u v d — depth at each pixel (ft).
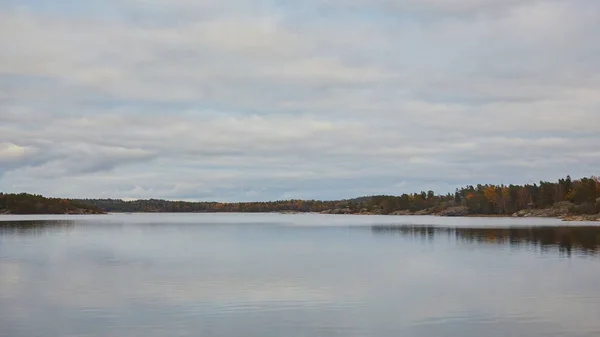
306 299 110.73
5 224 538.47
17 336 82.89
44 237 324.60
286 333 84.17
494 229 408.46
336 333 84.23
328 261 184.03
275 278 140.26
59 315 96.02
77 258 194.59
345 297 112.78
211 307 102.68
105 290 121.60
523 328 86.74
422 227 479.00
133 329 86.53
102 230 426.92
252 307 102.63
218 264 174.81
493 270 154.92
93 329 86.63
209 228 494.18
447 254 207.21
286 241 296.71
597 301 107.14
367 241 291.99
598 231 361.10
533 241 269.44
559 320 91.61
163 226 545.03
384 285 128.36
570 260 178.91
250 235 362.74
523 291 119.03
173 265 171.73
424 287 125.39
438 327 87.56
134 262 180.55
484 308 101.04
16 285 129.08
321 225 574.56
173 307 102.73
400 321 91.56
